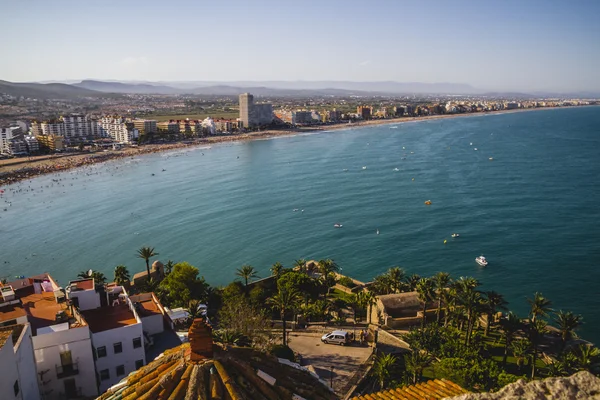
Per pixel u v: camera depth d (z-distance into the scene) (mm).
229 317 72562
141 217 190500
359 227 172375
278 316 88625
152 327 58469
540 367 72938
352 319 88875
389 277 96125
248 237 165500
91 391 47094
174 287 94562
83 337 46406
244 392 19391
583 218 173875
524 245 149625
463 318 83188
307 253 150625
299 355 66938
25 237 170125
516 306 111875
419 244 154375
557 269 131125
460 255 144000
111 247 159000
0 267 144625
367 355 68688
